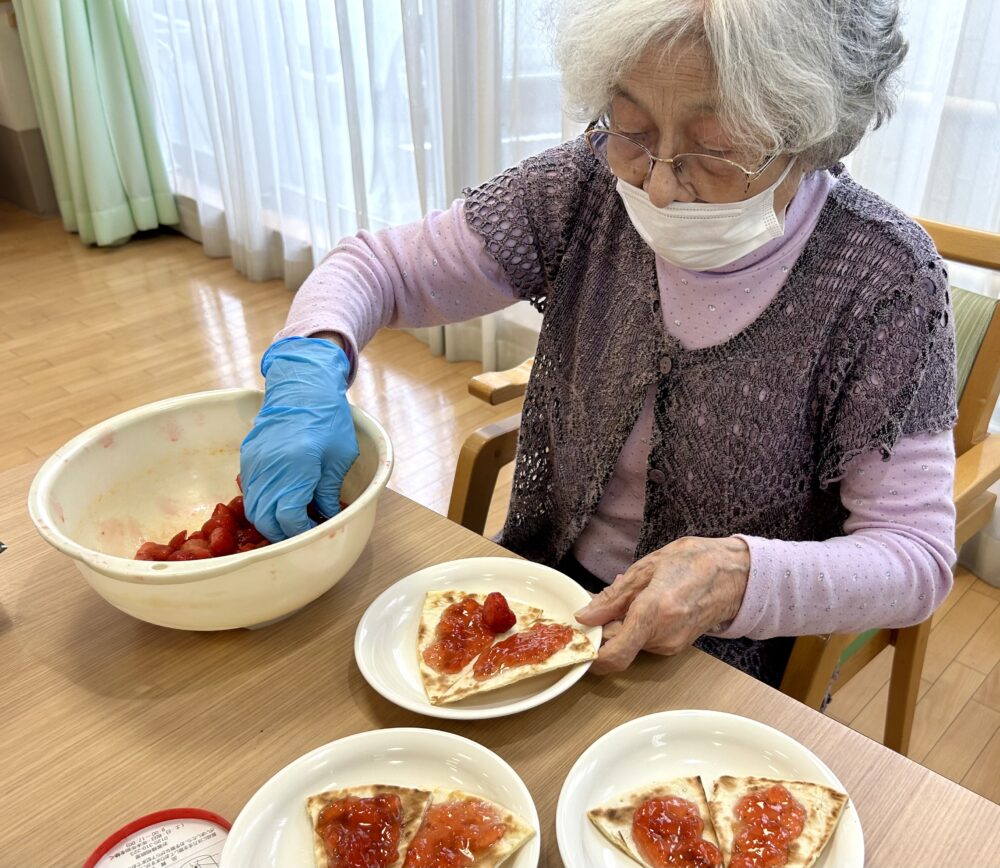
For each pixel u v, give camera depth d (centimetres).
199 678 74
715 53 64
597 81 72
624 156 78
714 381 88
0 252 356
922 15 148
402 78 247
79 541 81
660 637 73
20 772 66
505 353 260
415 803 61
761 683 73
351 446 84
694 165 73
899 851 59
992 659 168
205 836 60
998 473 109
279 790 62
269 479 79
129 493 88
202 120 321
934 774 64
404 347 280
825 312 83
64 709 71
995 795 142
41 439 234
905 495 81
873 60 70
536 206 100
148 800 64
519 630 77
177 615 70
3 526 91
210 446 92
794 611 76
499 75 211
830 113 68
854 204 84
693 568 75
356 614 80
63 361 272
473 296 107
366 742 65
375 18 238
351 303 100
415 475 220
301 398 84
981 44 142
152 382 261
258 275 323
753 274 84
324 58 255
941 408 81
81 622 80
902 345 79
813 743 67
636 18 65
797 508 91
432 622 77
